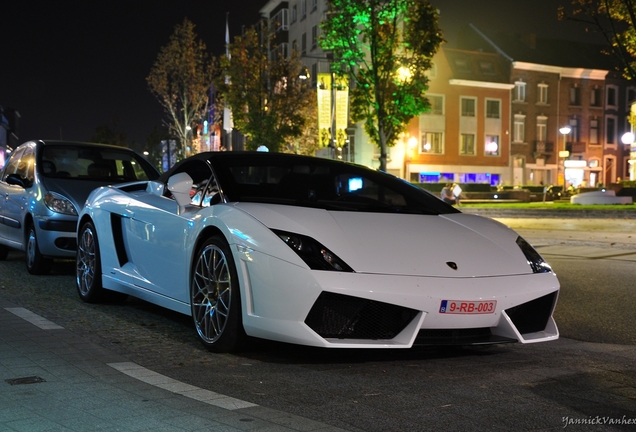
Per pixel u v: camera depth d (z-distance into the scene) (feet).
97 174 26.18
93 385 10.53
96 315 17.10
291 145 134.00
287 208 13.14
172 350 13.48
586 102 169.48
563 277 26.20
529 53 164.55
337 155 82.38
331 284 11.30
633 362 12.98
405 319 11.68
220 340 12.88
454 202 87.76
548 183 165.07
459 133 153.79
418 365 12.48
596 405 10.07
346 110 82.43
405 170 148.15
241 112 117.60
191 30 139.64
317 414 9.42
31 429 8.42
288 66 120.06
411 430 8.82
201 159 15.81
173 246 14.70
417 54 87.71
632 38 66.80
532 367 12.44
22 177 25.99
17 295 19.70
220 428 8.54
